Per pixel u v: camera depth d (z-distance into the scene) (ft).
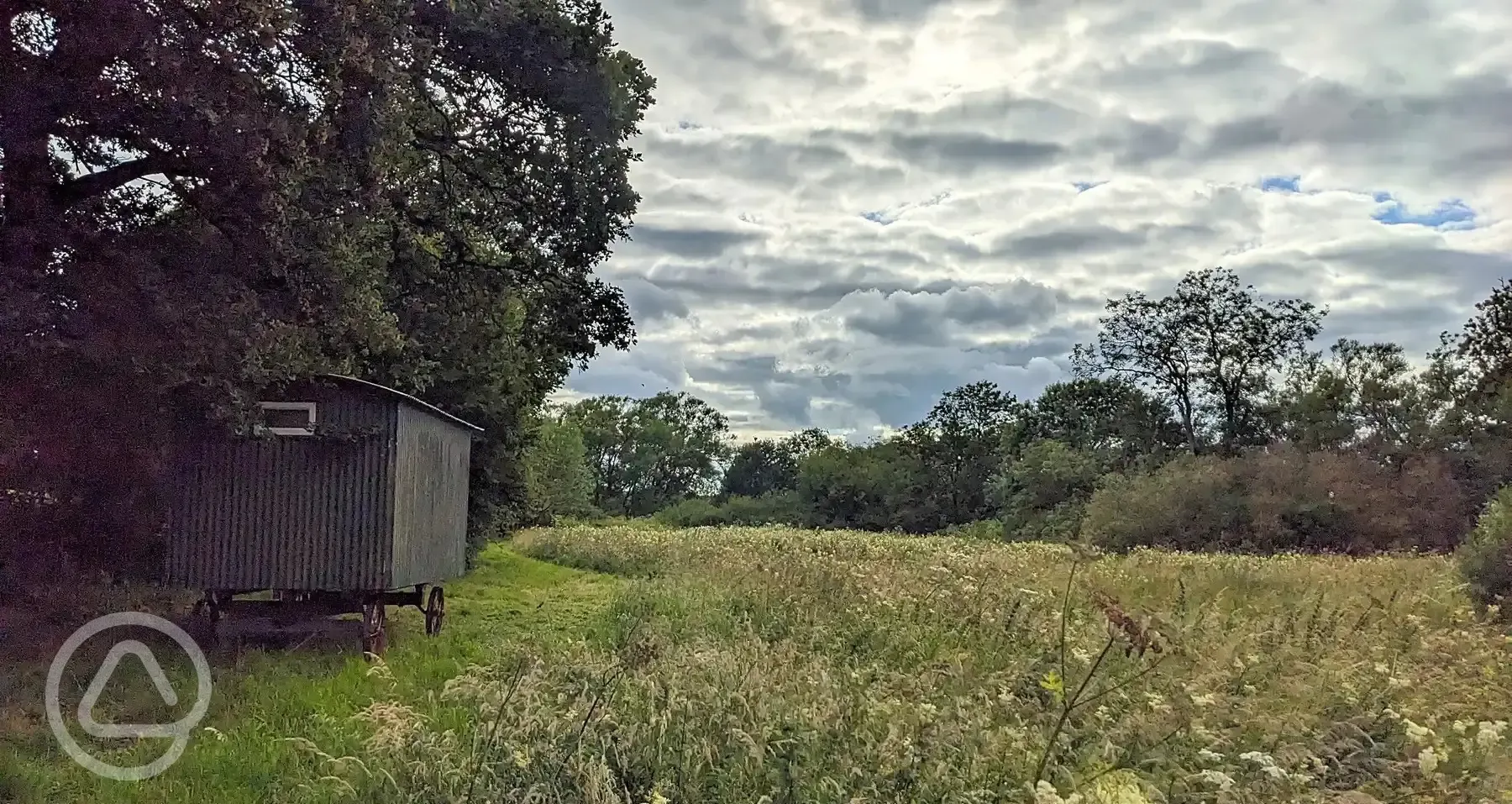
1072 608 38.88
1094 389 284.61
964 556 65.87
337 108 41.81
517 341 77.10
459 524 56.08
